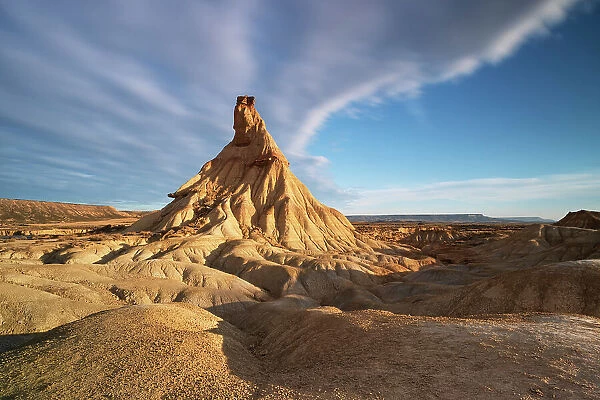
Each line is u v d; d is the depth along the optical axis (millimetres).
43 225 186875
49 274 53344
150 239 94938
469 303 38812
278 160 135000
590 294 31891
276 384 17938
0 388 18531
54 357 21203
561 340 17359
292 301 55812
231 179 134625
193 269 68438
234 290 62656
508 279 38156
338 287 70562
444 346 18328
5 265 52594
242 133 147750
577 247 68625
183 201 121188
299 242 107375
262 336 36969
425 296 51594
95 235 105562
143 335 24016
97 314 29281
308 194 132625
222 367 21188
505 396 12891
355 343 21938
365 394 14773
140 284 56219
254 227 110750
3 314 36156
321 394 15391
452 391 13891
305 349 24406
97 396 16984
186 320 30234
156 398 16688
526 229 95188
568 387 12922
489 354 16531
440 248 134250
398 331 21906
